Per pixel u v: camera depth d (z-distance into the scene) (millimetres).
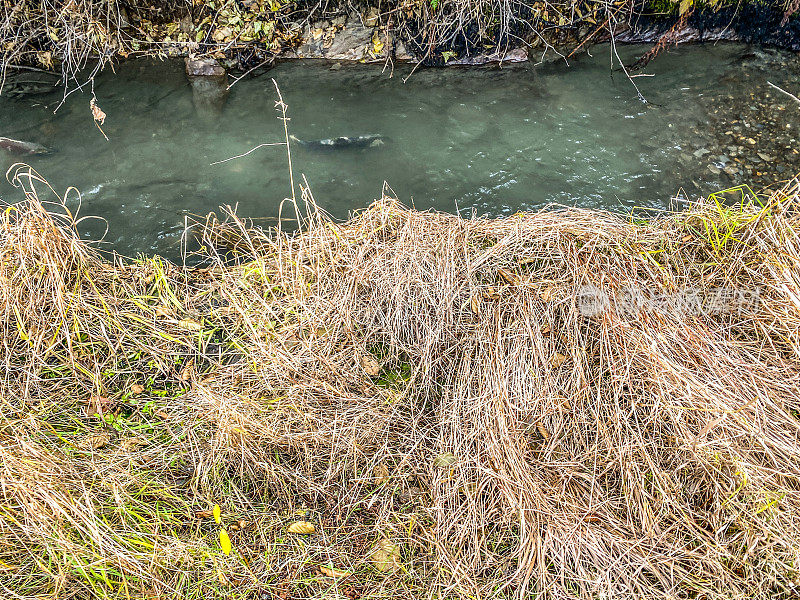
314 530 2551
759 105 5082
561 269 3283
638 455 2652
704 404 2686
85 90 5141
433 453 2766
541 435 2760
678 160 4613
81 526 2381
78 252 3428
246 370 3066
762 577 2352
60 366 3098
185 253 3818
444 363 3084
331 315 3270
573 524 2447
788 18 5484
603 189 4387
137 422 2902
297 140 4715
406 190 4363
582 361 2922
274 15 5262
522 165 4566
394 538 2525
